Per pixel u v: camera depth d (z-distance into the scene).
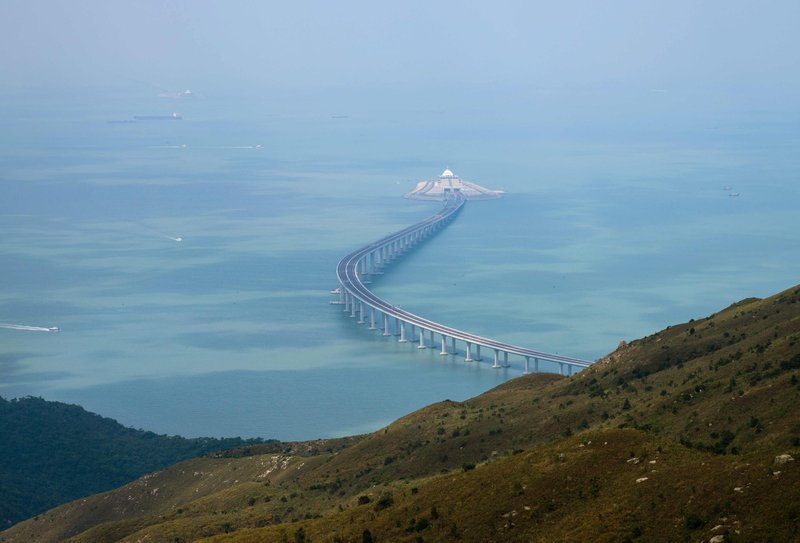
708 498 116.31
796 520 107.25
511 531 127.38
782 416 149.00
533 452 145.25
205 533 186.38
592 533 119.25
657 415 175.88
